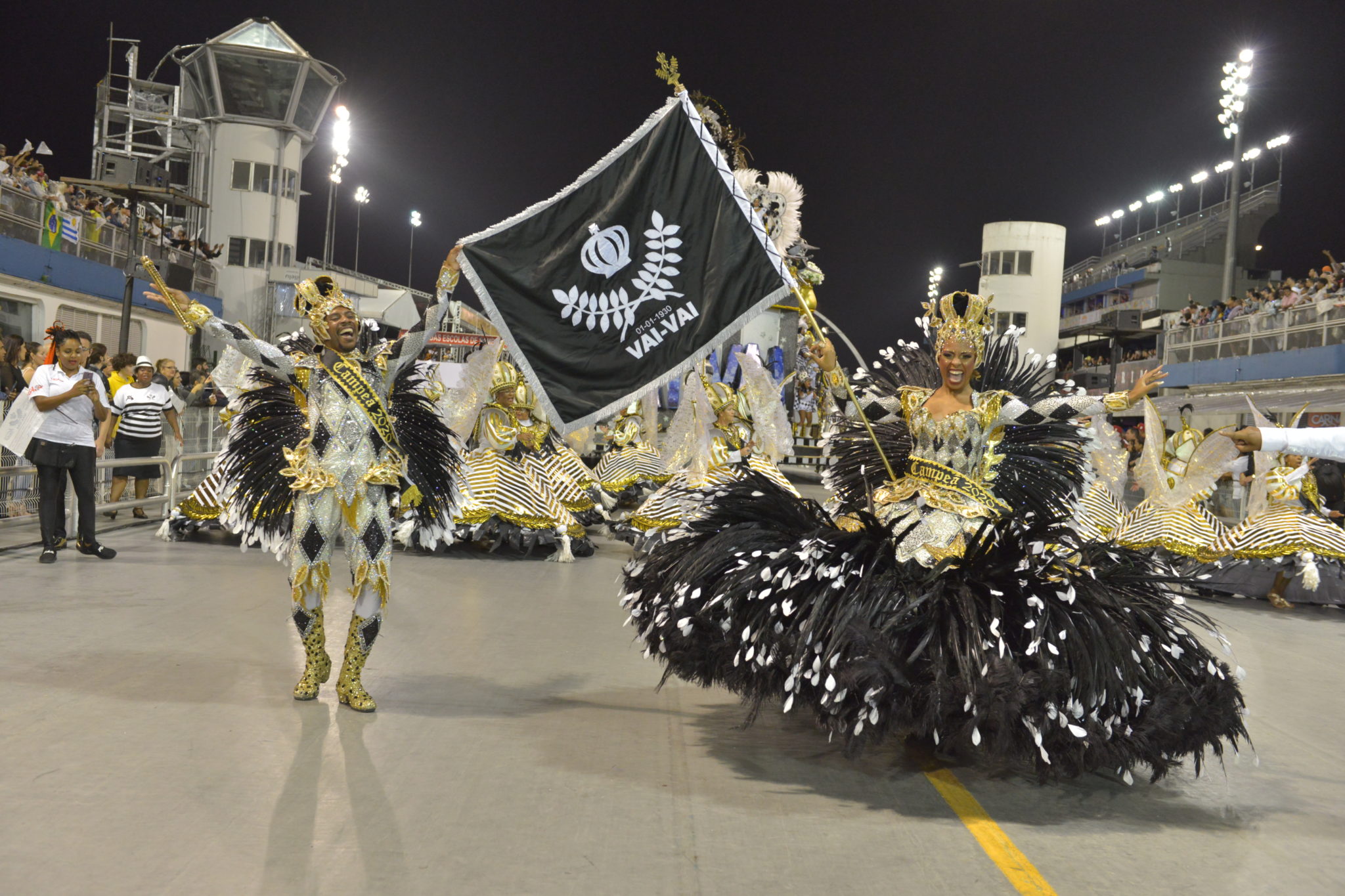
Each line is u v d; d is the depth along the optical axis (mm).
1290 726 5242
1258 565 9516
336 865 3145
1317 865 3480
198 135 32375
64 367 8367
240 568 8477
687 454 10781
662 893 3049
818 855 3379
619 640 6504
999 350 5047
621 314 5141
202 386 13109
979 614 4043
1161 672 4082
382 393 4984
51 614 6375
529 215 5141
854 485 5242
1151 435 7492
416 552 10016
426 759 4129
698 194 5137
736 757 4355
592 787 3912
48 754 3973
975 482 4637
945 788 4051
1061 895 3156
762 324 17656
